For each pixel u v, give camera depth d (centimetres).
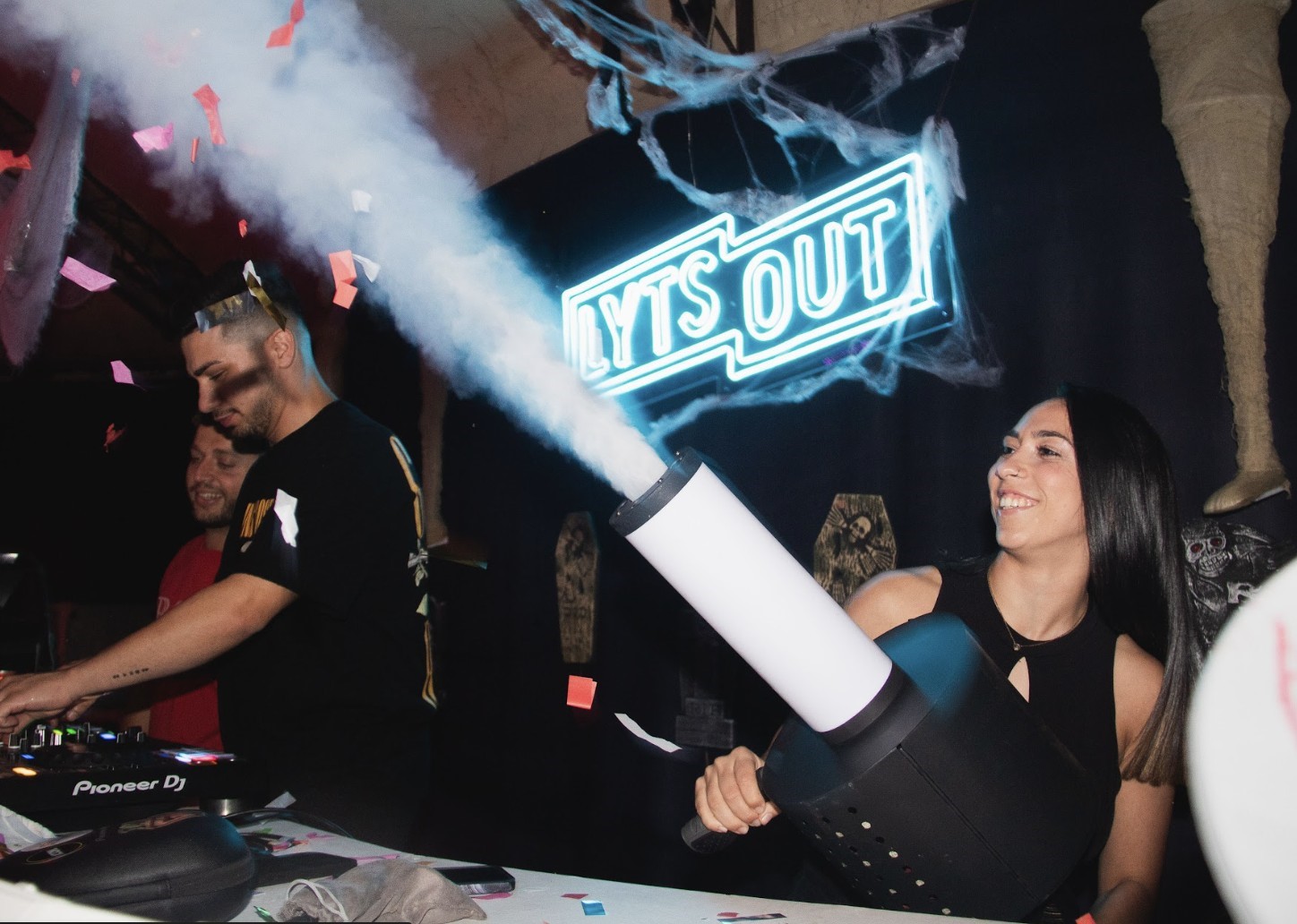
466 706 344
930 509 222
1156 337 189
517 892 81
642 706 284
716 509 66
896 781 70
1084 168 201
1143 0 194
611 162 298
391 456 150
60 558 507
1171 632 121
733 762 93
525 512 325
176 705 191
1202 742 38
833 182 242
